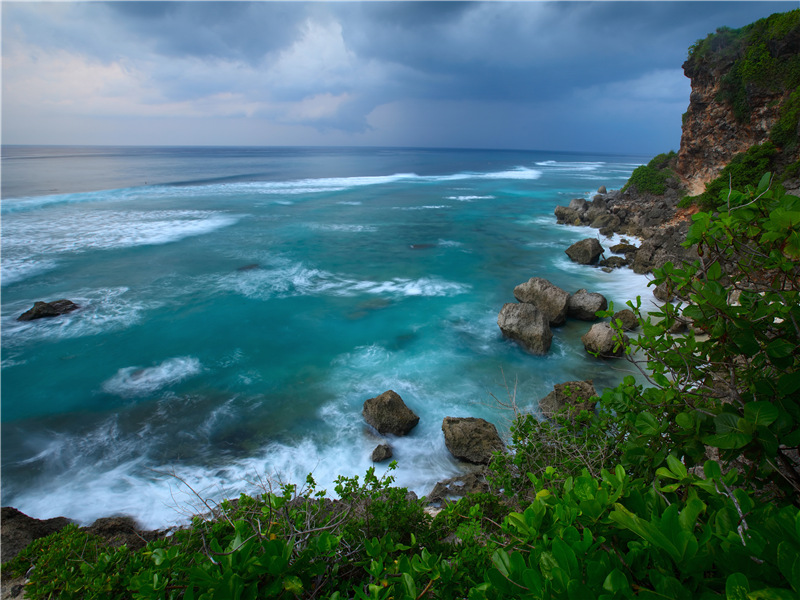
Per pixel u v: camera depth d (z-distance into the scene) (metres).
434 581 2.45
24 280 21.14
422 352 14.65
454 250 28.17
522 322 14.53
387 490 4.89
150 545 3.61
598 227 33.53
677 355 2.87
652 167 39.25
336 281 22.03
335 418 11.23
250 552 2.21
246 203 45.09
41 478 9.37
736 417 2.23
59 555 4.23
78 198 45.34
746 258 2.61
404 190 59.59
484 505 5.30
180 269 23.42
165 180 65.75
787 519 1.45
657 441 2.87
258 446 10.28
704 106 32.69
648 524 1.57
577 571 1.58
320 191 56.59
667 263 2.88
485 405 11.66
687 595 1.43
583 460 4.69
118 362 14.21
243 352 14.87
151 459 9.95
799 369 2.38
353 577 3.13
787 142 25.16
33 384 12.96
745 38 29.17
